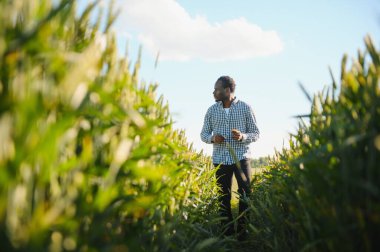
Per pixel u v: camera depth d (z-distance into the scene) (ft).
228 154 12.50
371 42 4.13
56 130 2.58
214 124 12.85
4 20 2.81
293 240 6.20
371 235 3.75
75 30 3.85
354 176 3.78
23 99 2.67
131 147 4.09
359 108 4.14
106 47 4.14
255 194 12.67
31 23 2.98
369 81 4.03
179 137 9.56
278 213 7.06
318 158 4.35
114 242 3.64
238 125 12.54
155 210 5.29
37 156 2.82
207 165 16.31
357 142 3.90
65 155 3.34
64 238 3.06
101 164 3.72
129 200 4.08
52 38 3.32
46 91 2.86
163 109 6.47
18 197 2.65
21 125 2.54
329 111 5.19
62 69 2.87
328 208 4.15
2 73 2.76
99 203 3.18
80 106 3.07
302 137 6.25
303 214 5.21
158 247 5.02
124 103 4.43
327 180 4.20
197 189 10.02
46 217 2.67
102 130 3.85
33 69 3.00
